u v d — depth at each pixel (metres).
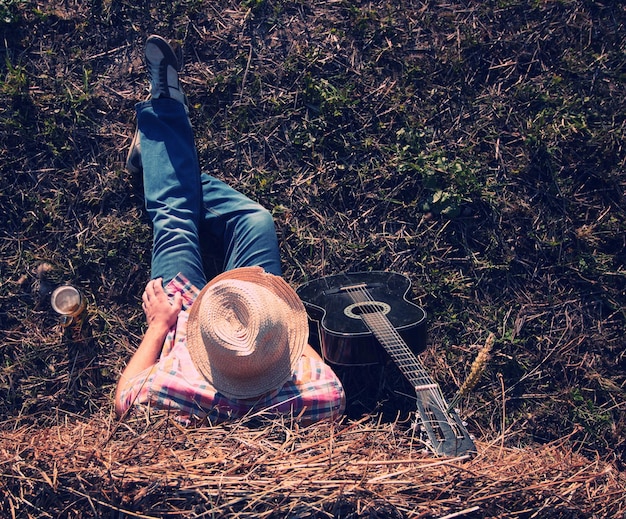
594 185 4.17
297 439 2.89
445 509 2.56
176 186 3.75
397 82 4.28
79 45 4.21
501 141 4.22
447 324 4.00
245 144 4.18
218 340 2.82
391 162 4.16
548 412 3.88
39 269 3.94
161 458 2.65
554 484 2.70
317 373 3.11
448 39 4.33
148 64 3.83
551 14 4.34
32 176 4.04
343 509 2.55
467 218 4.12
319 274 4.06
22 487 2.55
